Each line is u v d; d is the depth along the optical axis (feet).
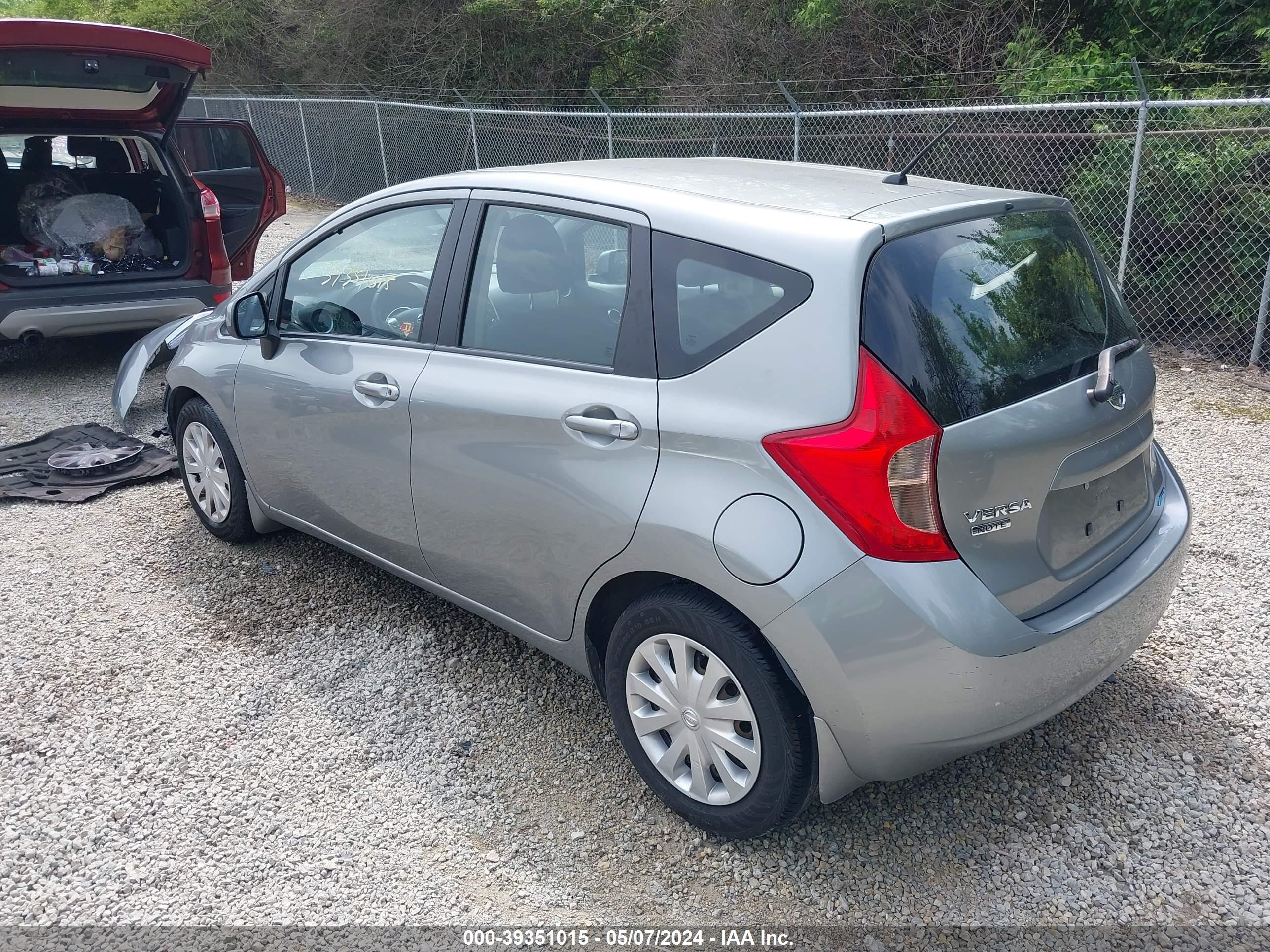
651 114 32.22
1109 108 23.65
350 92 64.49
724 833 8.62
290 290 12.46
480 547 10.06
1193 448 18.01
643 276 8.63
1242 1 27.66
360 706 10.85
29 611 12.84
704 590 8.23
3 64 19.07
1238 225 23.34
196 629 12.42
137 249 23.26
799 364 7.54
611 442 8.54
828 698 7.56
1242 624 12.07
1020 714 7.72
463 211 10.44
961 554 7.38
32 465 17.63
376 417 10.82
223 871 8.52
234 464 13.85
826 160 34.01
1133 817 9.02
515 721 10.59
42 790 9.49
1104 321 9.18
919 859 8.56
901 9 34.42
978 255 8.21
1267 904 8.02
